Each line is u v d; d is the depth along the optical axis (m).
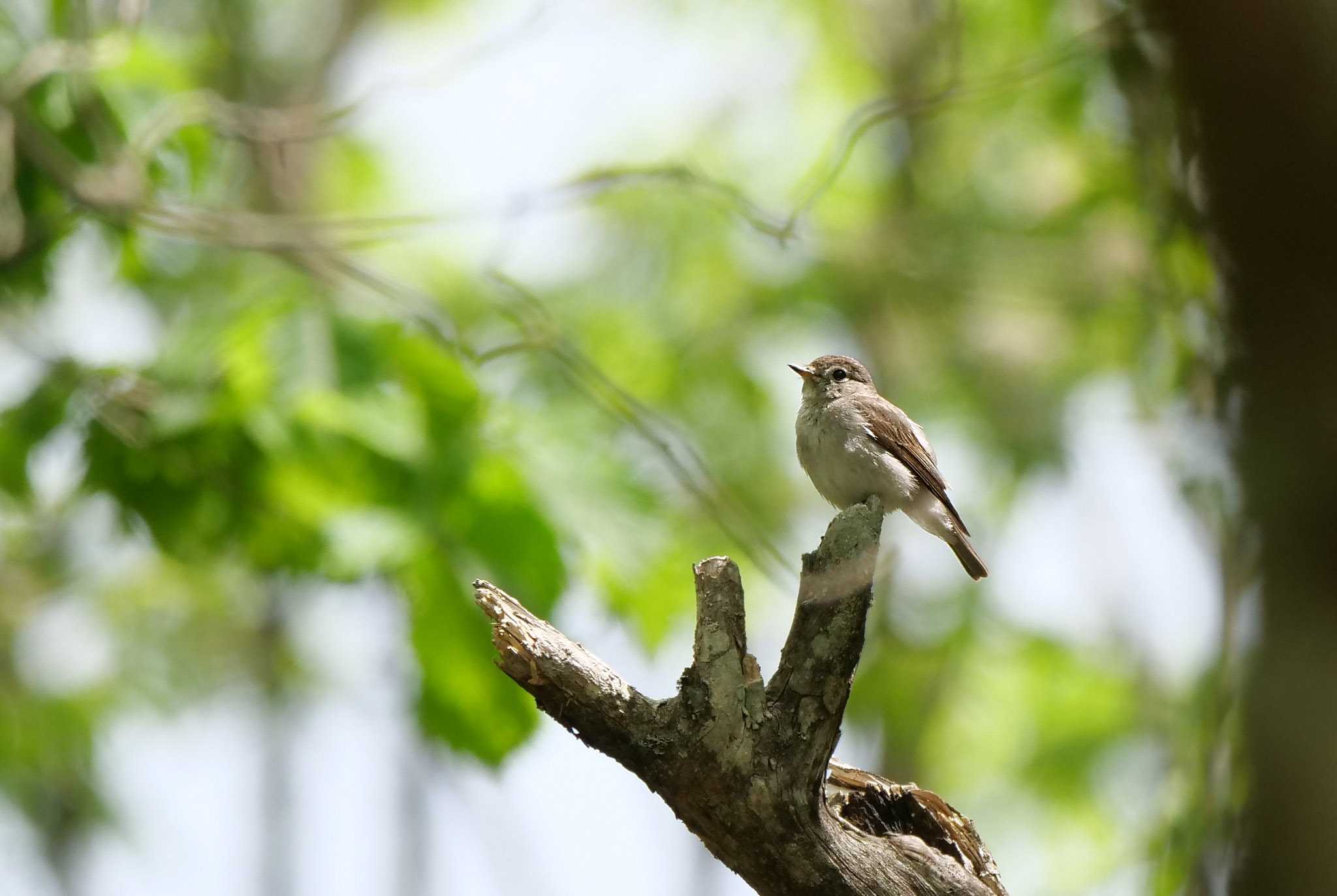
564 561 9.23
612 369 18.59
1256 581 4.30
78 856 17.28
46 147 9.92
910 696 19.25
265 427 9.12
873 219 19.09
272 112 11.29
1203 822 5.34
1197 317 7.38
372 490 9.42
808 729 5.70
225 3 20.05
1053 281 17.42
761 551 9.97
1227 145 3.98
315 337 9.39
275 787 20.17
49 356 9.79
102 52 10.36
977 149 18.84
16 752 17.05
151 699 18.25
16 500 10.27
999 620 19.64
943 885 6.06
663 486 12.19
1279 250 3.99
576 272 19.83
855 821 6.62
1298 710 4.05
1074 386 19.38
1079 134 16.41
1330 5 3.76
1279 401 4.12
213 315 9.92
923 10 19.47
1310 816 3.99
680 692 5.73
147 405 9.61
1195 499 7.52
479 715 9.08
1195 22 3.90
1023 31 16.98
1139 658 18.66
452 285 17.14
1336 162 3.81
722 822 5.72
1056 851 18.52
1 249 10.09
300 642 19.28
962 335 19.38
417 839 17.25
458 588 9.04
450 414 9.44
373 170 19.36
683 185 14.15
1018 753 19.08
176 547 9.92
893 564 11.57
